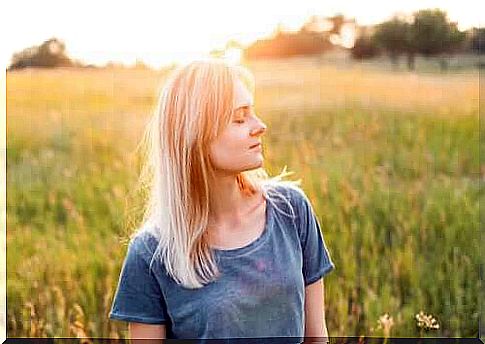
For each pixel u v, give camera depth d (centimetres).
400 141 335
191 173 170
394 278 330
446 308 328
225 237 174
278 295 172
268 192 180
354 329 328
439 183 333
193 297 171
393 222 333
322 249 185
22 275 335
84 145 340
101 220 338
